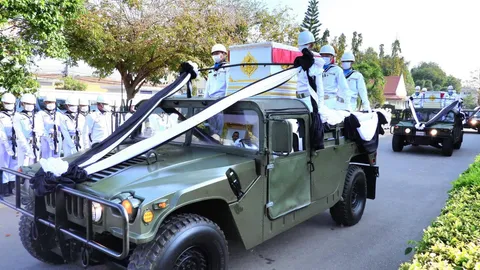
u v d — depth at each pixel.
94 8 11.34
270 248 4.79
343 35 41.84
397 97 47.03
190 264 3.11
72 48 10.95
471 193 4.67
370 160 5.88
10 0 6.63
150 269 2.80
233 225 3.46
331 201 4.92
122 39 11.72
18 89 7.87
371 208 6.58
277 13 19.33
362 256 4.59
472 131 24.44
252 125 3.75
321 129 4.36
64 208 3.21
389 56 64.81
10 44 7.36
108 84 27.98
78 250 3.30
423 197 7.36
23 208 3.71
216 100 3.95
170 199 2.92
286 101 4.20
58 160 3.34
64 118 7.66
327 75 6.52
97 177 3.35
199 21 12.40
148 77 14.22
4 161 6.66
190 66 4.71
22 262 4.26
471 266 2.62
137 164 3.57
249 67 5.95
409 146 15.26
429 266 2.65
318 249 4.78
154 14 11.94
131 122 3.88
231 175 3.36
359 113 5.49
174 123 4.30
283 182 3.95
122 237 2.71
